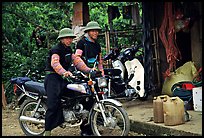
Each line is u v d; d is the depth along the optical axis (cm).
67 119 536
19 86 595
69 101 538
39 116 571
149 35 823
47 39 1092
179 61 831
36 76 652
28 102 587
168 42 782
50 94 527
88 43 564
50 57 534
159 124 555
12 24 1055
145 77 810
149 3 823
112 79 708
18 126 680
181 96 668
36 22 1134
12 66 1026
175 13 782
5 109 879
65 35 528
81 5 892
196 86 692
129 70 767
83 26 898
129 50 785
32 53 1064
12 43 1064
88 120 541
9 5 1027
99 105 522
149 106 705
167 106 541
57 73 530
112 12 995
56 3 1164
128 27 1188
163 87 776
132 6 967
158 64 826
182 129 518
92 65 563
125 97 756
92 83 527
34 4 1143
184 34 840
